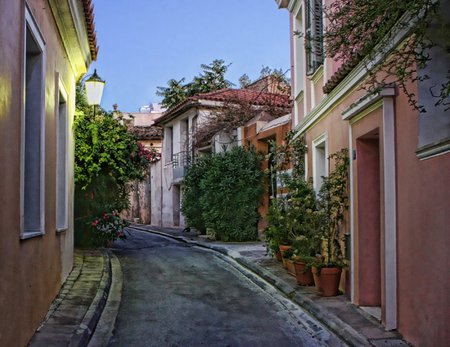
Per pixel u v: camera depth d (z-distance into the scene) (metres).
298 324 6.23
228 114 17.83
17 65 4.36
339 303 6.80
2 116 3.83
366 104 5.91
